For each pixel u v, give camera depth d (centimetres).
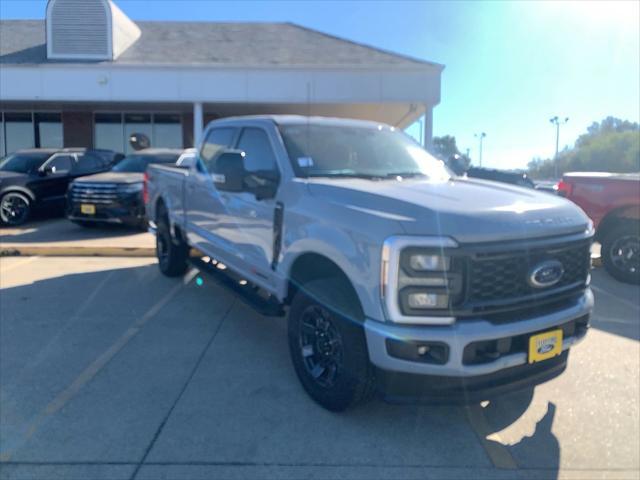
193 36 2031
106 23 1670
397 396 327
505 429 356
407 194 354
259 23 2227
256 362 458
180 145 2031
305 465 313
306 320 389
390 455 325
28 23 2188
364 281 324
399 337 307
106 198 1062
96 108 1964
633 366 454
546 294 337
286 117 504
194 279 742
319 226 366
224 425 355
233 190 438
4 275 761
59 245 939
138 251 912
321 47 1873
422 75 1595
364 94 1596
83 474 302
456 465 315
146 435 342
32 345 493
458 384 322
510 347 323
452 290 306
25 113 1989
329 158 448
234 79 1588
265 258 448
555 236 340
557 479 303
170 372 436
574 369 448
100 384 413
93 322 558
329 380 367
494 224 317
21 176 1198
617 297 673
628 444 338
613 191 729
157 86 1590
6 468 307
